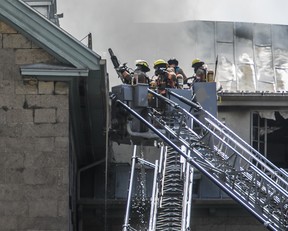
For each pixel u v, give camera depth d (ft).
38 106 146.00
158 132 154.30
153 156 187.52
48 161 144.77
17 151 144.87
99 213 182.29
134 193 182.60
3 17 145.79
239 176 154.61
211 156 155.94
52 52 145.59
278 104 192.03
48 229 143.23
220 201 181.27
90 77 146.51
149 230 143.95
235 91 200.75
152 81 174.60
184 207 142.10
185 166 150.20
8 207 143.54
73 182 166.91
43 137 145.38
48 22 144.87
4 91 146.00
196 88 175.01
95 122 161.79
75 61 144.56
